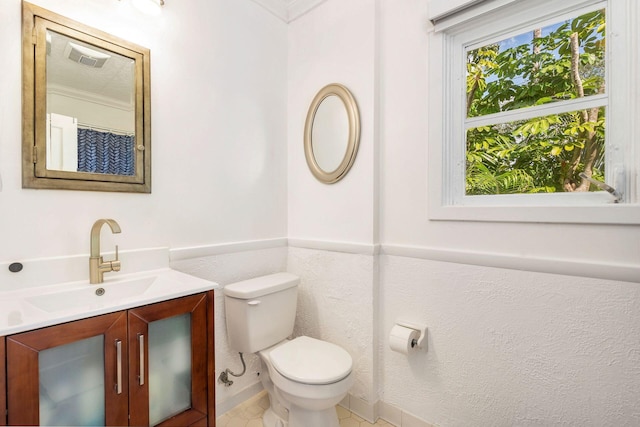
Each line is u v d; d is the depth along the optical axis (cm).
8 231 106
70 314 83
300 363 137
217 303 166
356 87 170
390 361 162
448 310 144
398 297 159
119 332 91
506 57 135
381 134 166
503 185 136
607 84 113
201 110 159
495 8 128
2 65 104
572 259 115
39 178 110
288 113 204
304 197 196
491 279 132
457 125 146
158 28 143
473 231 137
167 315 102
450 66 146
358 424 161
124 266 131
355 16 170
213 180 165
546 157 126
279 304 166
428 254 149
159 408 102
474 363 137
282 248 201
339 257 176
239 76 177
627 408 106
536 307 122
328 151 182
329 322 181
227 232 171
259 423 160
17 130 107
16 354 75
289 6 200
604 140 114
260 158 188
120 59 131
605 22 113
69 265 117
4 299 99
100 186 125
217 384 165
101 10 126
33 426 77
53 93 114
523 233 125
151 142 141
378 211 166
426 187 150
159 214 144
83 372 86
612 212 106
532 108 129
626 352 106
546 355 120
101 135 126
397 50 160
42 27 111
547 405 120
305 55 195
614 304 107
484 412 134
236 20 176
